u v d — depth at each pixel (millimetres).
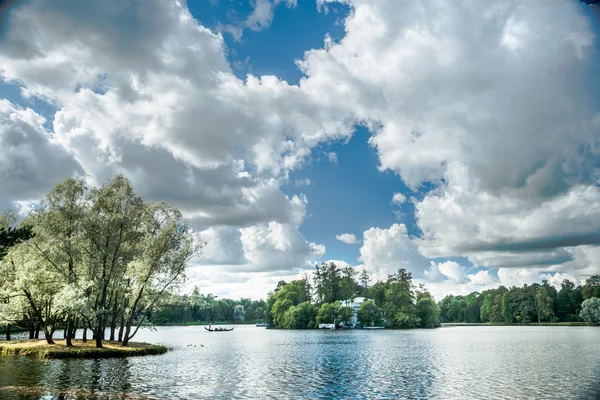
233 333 161750
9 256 52969
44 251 52906
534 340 97312
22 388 31750
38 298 56250
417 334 135500
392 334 136375
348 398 30547
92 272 55438
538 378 39125
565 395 31266
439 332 150250
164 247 59938
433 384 36406
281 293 195750
